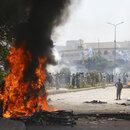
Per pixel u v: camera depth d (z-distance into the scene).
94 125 9.02
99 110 12.85
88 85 36.91
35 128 8.32
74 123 9.18
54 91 25.17
